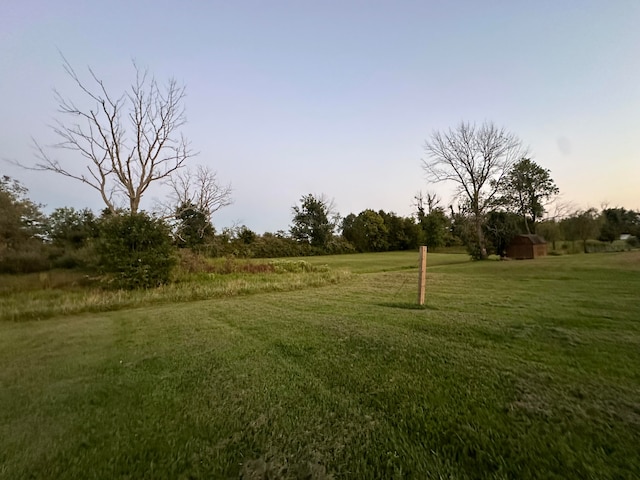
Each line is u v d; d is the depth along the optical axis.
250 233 42.81
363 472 1.94
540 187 37.53
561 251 33.50
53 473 2.02
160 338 5.47
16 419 2.72
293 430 2.40
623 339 4.24
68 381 3.58
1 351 4.99
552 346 4.06
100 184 17.88
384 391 2.96
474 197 32.19
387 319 5.97
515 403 2.62
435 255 41.94
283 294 10.88
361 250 54.91
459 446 2.12
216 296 11.09
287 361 3.97
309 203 51.81
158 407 2.86
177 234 17.83
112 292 11.12
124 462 2.10
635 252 24.38
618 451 1.99
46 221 19.72
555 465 1.90
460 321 5.50
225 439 2.32
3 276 14.69
